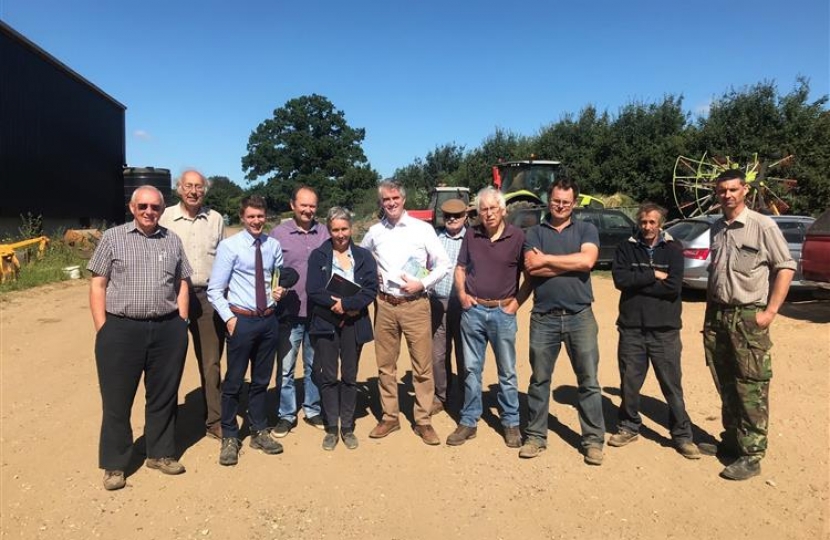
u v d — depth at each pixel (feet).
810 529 10.57
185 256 12.95
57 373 19.97
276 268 13.98
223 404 13.46
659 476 12.67
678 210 73.10
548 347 13.52
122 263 11.92
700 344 23.48
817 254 26.05
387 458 13.67
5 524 10.80
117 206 82.43
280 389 15.20
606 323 28.32
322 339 14.03
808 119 69.56
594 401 13.30
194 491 12.10
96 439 14.60
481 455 13.82
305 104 180.96
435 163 150.10
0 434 14.84
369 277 14.06
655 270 13.33
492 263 13.83
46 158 60.18
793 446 13.87
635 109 89.25
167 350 12.53
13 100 53.62
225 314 13.07
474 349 14.32
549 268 13.05
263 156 178.29
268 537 10.48
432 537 10.48
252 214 13.21
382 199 14.14
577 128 95.61
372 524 10.90
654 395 17.71
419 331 14.26
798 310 28.68
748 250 12.42
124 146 85.20
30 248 44.93
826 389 17.48
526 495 11.93
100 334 12.01
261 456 13.82
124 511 11.32
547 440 14.62
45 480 12.49
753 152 69.46
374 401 17.90
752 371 12.39
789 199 65.62
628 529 10.68
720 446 13.84
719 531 10.59
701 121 79.20
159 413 12.79
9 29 51.49
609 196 84.38
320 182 173.17
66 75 64.90
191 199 14.23
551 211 13.46
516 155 108.58
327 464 13.37
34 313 30.01
